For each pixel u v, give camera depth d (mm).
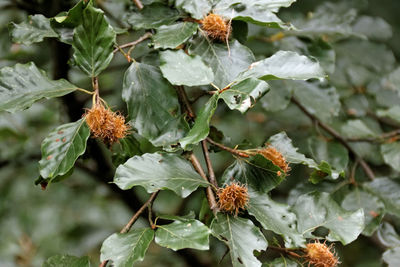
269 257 1582
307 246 1258
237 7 1296
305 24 1541
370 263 1717
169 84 1283
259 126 1755
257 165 1271
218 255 1636
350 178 1445
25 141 1624
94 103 1265
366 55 1611
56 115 1729
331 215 1293
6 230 1792
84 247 1848
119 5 1536
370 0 1986
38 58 1560
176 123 1275
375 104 1621
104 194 1884
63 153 1248
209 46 1291
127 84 1280
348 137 1533
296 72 1257
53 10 1472
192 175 1252
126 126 1283
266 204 1257
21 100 1256
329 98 1489
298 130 1635
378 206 1408
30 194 1885
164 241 1208
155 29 1302
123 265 1202
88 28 1264
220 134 1331
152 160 1249
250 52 1292
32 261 1749
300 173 1698
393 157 1464
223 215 1241
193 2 1293
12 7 1497
